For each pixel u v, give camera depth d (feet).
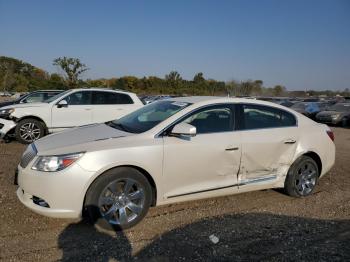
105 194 12.12
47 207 11.87
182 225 13.07
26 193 12.24
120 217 12.40
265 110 16.06
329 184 19.38
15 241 11.32
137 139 12.92
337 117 63.93
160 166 12.97
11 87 205.87
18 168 12.87
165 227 12.85
